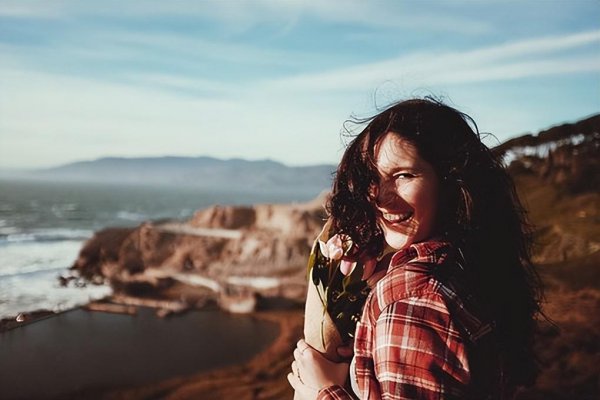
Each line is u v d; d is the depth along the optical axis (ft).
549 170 74.59
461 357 3.11
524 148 79.87
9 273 93.04
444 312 3.18
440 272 3.35
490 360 3.30
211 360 43.65
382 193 3.69
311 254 4.19
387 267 4.14
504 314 3.68
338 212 3.92
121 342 48.62
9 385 36.76
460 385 3.09
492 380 3.32
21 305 64.64
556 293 34.22
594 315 27.45
